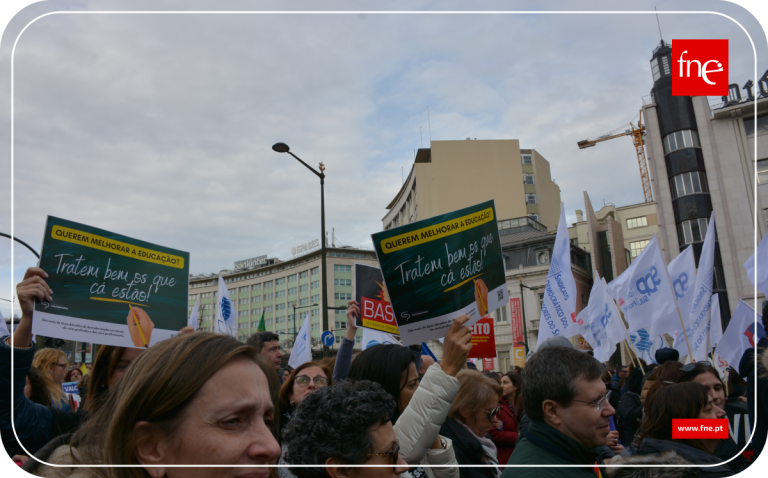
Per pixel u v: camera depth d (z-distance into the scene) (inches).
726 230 1212.5
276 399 70.8
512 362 1713.8
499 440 168.4
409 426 100.1
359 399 74.0
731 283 1184.8
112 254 151.6
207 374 49.5
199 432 48.7
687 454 104.1
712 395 140.3
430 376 104.2
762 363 120.6
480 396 133.3
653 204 1860.2
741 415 140.6
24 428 96.6
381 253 123.8
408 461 97.7
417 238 126.1
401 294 123.3
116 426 50.0
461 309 124.6
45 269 138.6
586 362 97.3
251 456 49.9
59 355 170.9
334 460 72.0
